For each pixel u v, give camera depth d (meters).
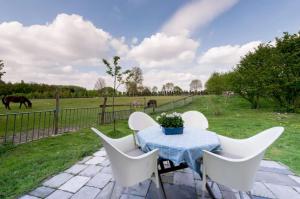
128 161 1.70
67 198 2.16
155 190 2.36
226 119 8.87
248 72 14.01
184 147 1.89
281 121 8.16
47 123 8.27
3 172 2.88
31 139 5.07
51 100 25.05
